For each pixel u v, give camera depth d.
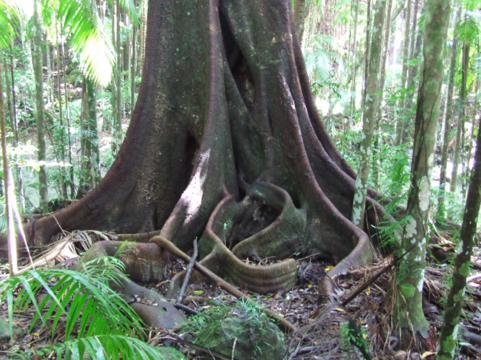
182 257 5.07
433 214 6.24
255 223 6.57
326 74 11.88
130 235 6.22
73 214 6.48
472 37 6.50
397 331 3.64
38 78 7.57
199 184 6.16
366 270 4.54
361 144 6.15
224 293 4.96
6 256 5.96
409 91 4.38
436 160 12.27
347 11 15.53
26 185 11.36
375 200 6.67
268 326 3.28
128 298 4.29
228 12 7.15
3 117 3.54
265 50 6.94
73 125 12.98
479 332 3.92
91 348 2.13
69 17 5.32
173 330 3.71
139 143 6.82
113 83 10.54
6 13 4.42
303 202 6.48
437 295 4.18
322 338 3.58
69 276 2.46
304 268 5.73
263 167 6.79
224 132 6.67
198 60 6.84
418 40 8.88
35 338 3.66
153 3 7.06
